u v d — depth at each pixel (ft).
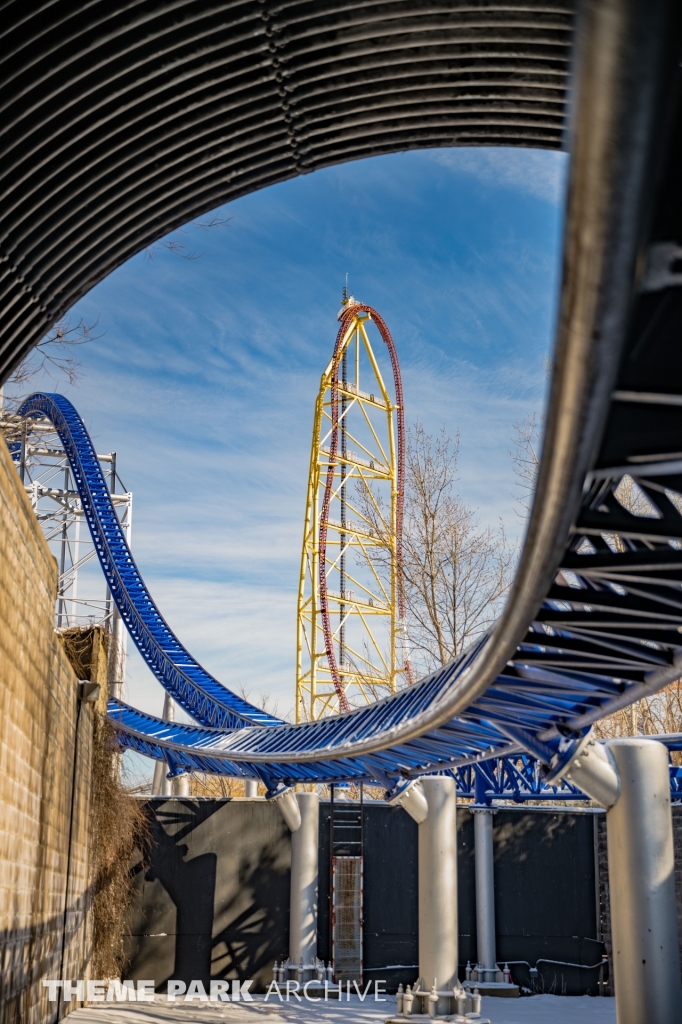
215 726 99.40
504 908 93.30
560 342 13.34
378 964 89.30
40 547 41.06
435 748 57.77
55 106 26.16
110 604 124.47
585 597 27.96
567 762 44.19
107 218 30.14
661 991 42.83
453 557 123.13
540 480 17.93
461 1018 58.65
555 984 91.50
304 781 81.30
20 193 27.66
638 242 11.19
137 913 87.04
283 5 24.93
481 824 91.91
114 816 75.56
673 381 17.42
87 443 124.98
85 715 62.69
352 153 31.14
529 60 26.81
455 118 29.68
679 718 130.00
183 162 29.66
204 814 90.89
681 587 27.12
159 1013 66.08
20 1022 38.01
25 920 38.81
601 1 8.57
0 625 32.14
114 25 24.56
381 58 26.99
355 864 89.40
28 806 38.99
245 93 27.78
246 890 89.66
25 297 30.50
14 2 23.77
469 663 48.78
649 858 44.14
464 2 24.66
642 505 106.93
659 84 9.25
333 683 129.29
